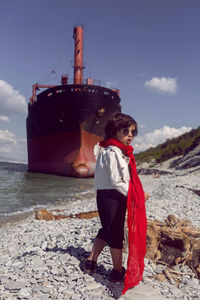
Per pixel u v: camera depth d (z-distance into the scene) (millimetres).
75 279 2686
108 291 2500
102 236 2834
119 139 2645
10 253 3934
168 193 11328
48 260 3098
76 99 29188
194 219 6082
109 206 2574
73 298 2303
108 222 2602
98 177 2645
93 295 2400
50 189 17500
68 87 29500
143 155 58969
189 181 17641
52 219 6871
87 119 30422
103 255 3340
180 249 3230
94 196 14797
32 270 2855
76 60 38312
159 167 42188
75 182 24141
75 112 29875
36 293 2373
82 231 4668
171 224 3625
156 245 3303
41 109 33594
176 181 18266
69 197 14008
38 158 38938
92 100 29453
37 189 17062
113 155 2455
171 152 46062
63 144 32812
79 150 31297
